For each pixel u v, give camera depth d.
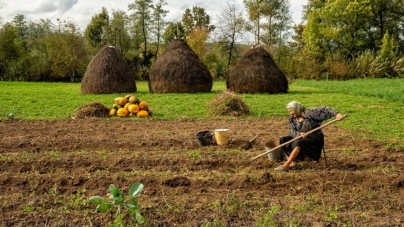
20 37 70.06
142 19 60.03
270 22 58.25
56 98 20.55
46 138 10.63
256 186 6.73
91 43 59.06
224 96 14.93
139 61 57.69
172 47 23.48
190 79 22.61
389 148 9.26
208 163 8.06
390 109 16.14
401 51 54.12
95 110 14.53
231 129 12.10
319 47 48.34
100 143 9.85
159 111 15.76
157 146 9.71
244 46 54.66
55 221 5.40
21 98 20.36
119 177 6.94
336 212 5.64
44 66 50.78
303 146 7.55
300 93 23.19
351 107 16.78
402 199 6.13
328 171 7.27
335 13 54.03
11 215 5.57
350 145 9.84
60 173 7.49
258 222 5.22
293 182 6.86
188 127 12.50
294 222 5.26
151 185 6.77
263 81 22.30
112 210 5.62
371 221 5.34
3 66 52.12
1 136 10.98
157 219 5.46
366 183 6.74
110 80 23.03
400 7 55.78
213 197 6.21
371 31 56.81
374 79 41.88
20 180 6.90
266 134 11.25
